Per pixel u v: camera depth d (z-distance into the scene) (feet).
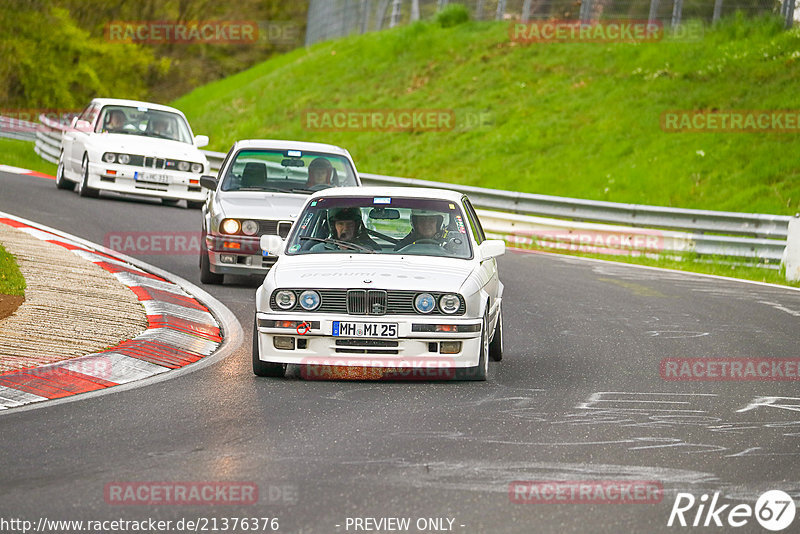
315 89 390.42
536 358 95.50
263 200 128.88
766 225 184.34
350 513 49.32
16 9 464.65
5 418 67.10
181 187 194.08
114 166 190.39
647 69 331.16
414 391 79.15
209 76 575.79
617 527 48.32
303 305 81.51
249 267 125.59
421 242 89.92
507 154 306.35
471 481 55.01
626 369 91.09
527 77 353.51
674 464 59.77
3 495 51.44
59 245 136.46
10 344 84.38
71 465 56.85
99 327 93.61
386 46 405.39
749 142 271.69
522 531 47.37
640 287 150.30
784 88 292.61
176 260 143.74
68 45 479.00
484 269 88.33
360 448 61.36
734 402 78.69
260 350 81.71
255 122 377.50
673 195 256.93
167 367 85.81
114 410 69.97
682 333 111.86
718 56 323.98
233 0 593.01
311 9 545.03
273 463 57.82
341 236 90.38
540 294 138.51
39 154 291.58
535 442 64.03
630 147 288.71
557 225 208.95
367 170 320.91
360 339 80.28
